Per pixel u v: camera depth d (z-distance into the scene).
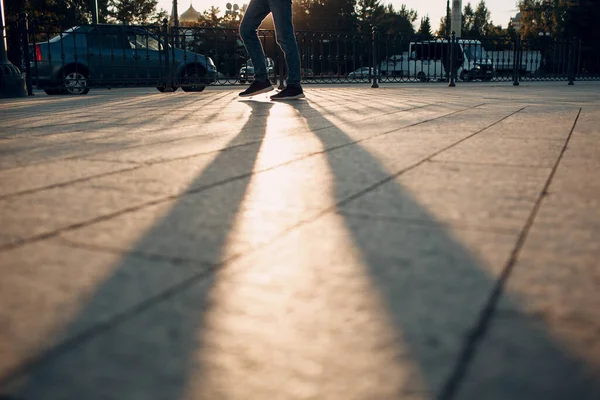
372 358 0.82
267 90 7.54
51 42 11.57
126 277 1.14
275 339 0.88
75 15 37.91
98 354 0.83
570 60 16.02
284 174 2.24
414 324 0.92
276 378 0.77
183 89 12.40
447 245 1.34
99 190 1.97
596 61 20.98
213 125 4.18
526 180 2.12
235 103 6.79
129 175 2.24
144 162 2.54
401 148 2.95
